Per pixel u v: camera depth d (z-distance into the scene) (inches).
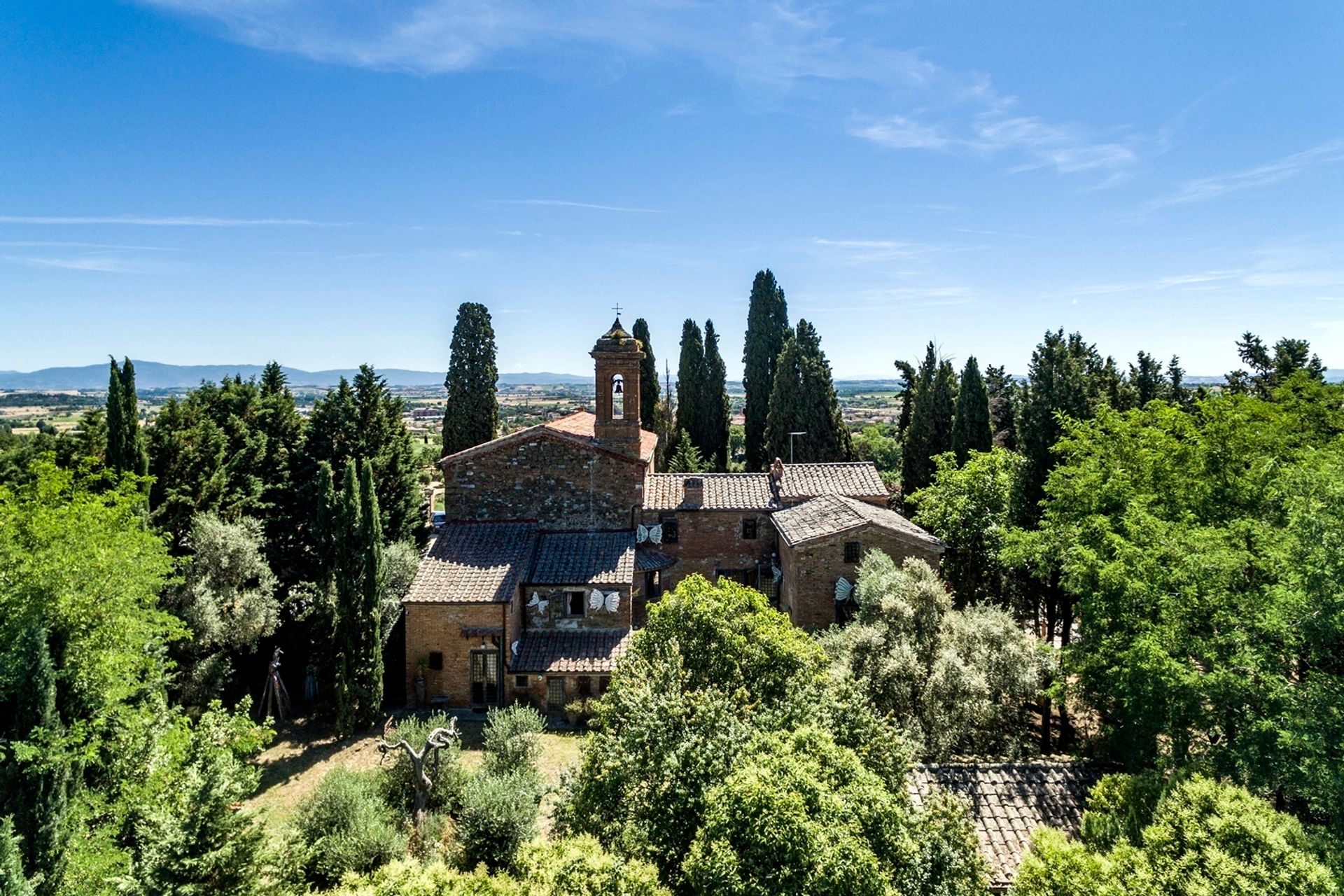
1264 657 683.4
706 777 593.9
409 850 799.7
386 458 1524.4
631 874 522.0
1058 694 945.5
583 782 686.5
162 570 965.8
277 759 1050.7
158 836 609.6
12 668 680.4
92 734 796.6
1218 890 478.6
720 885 469.7
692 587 818.8
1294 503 732.7
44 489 924.0
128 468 1146.7
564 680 1187.9
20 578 806.5
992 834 701.9
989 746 913.5
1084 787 759.7
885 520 1307.8
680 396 2657.5
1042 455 1449.3
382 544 1147.3
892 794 572.1
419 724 1059.3
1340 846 544.1
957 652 911.7
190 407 1395.2
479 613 1181.1
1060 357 1523.1
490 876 644.7
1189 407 1763.0
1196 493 955.3
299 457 1510.8
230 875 605.0
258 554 1274.6
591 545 1336.1
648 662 777.6
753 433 2635.3
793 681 729.0
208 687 1107.3
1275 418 1059.9
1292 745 617.0
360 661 1119.0
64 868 665.6
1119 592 832.9
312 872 753.6
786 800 488.4
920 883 513.3
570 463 1397.6
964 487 1517.0
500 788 832.9
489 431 2151.8
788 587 1382.9
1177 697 743.1
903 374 2445.9
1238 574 789.2
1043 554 1103.0
